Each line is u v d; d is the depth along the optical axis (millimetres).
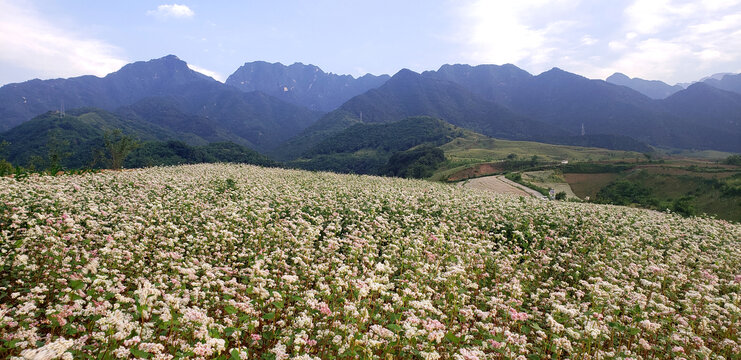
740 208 47031
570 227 17562
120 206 14055
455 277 8648
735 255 13109
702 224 19797
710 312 8312
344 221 15547
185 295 7055
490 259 11336
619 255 12586
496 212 18484
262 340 7133
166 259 8836
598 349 7086
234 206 14633
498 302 7934
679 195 62531
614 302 8469
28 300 6957
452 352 6578
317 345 6895
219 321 6914
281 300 7102
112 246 8844
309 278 8727
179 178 23484
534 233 15070
